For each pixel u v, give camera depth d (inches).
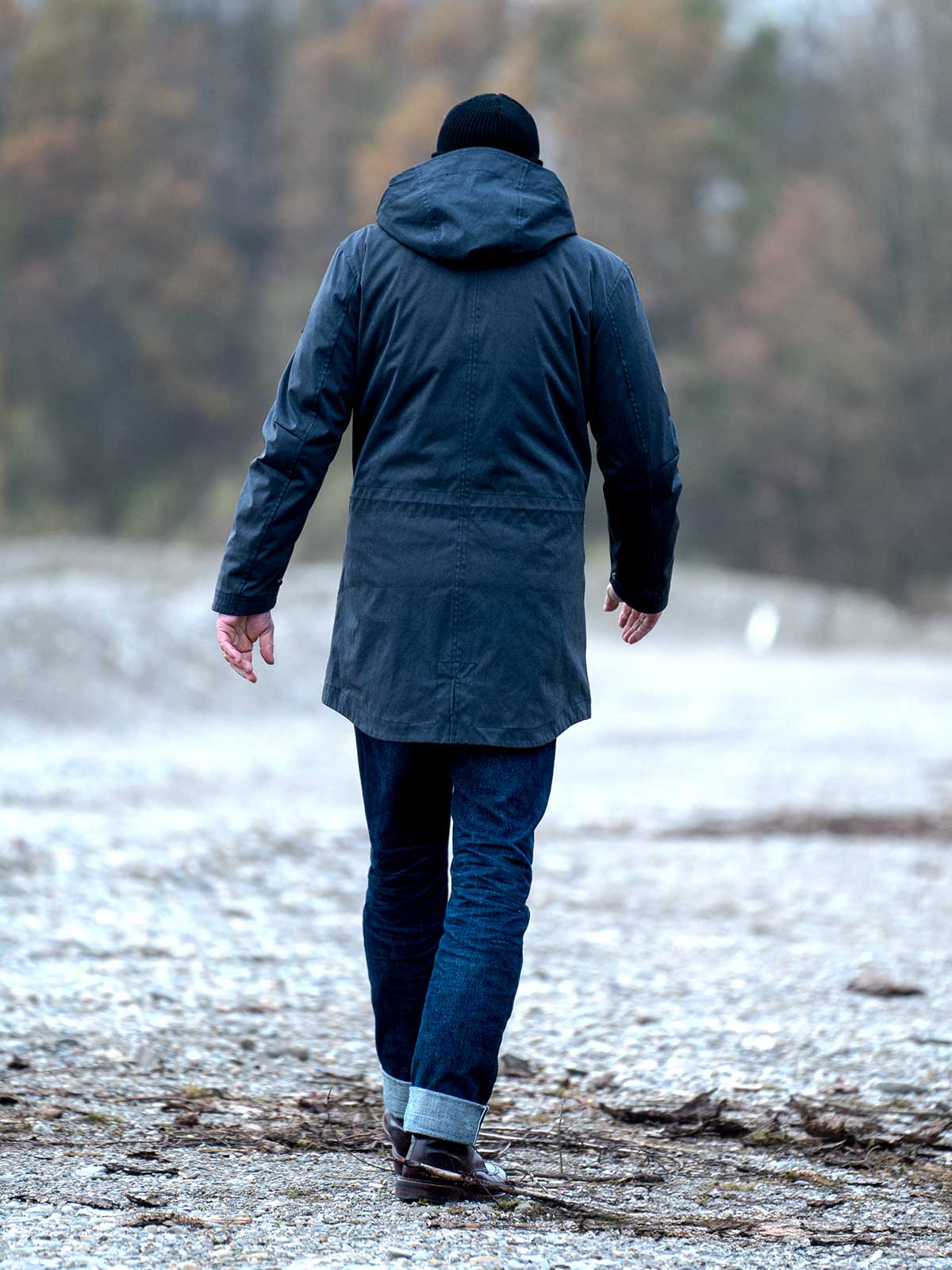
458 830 409.1
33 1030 568.7
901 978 698.8
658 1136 482.9
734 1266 352.2
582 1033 601.3
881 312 7253.9
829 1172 445.7
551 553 405.7
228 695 2180.1
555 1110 509.0
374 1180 418.6
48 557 5816.9
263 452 410.3
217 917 804.0
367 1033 597.9
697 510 7716.5
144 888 853.2
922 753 1753.2
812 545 7317.9
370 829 429.7
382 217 415.2
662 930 816.3
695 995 666.8
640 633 455.2
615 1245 365.7
